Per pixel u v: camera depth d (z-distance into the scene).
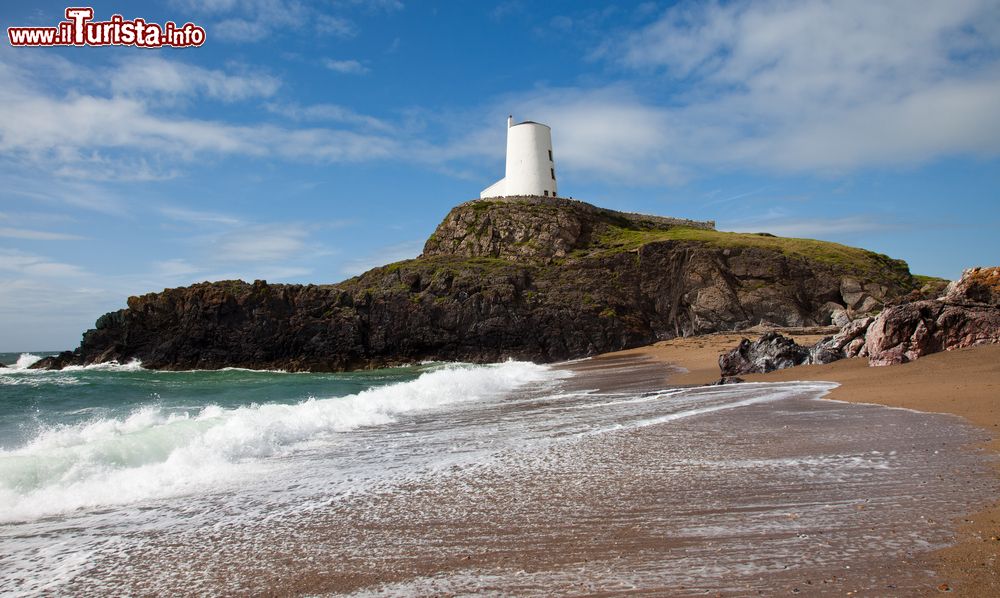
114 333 65.50
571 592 5.71
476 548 7.07
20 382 42.22
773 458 10.55
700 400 19.95
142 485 10.88
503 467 11.23
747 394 20.56
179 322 64.25
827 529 6.82
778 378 24.94
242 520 8.77
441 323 68.38
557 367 51.25
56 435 17.16
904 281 78.62
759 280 73.19
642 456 11.43
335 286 78.88
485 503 8.90
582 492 9.16
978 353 21.70
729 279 73.44
